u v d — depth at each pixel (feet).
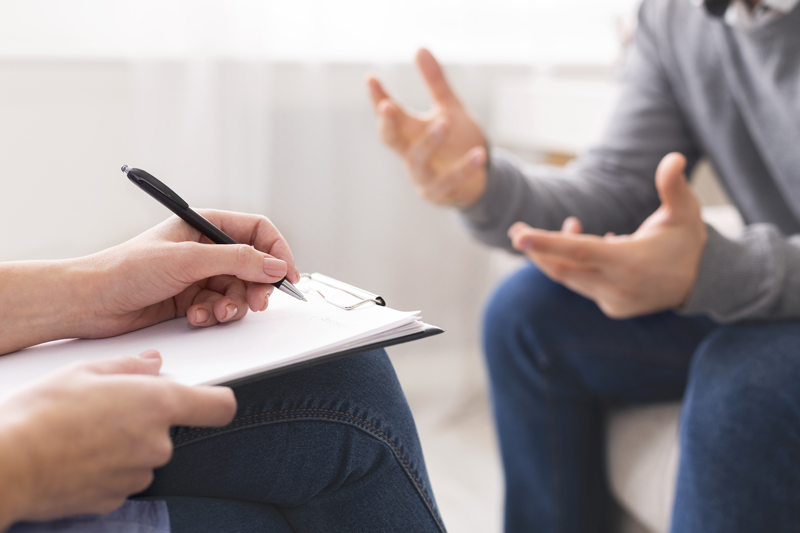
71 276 1.50
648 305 2.57
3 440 0.94
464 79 5.48
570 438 3.19
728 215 4.14
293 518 1.67
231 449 1.46
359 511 1.63
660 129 3.67
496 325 3.28
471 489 4.49
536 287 3.26
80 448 0.99
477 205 3.31
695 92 3.46
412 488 1.64
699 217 2.50
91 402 1.03
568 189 3.52
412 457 1.65
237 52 4.54
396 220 5.41
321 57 4.86
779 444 2.21
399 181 5.35
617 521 3.33
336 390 1.55
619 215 3.57
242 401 1.49
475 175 3.27
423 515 1.66
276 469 1.50
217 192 4.61
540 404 3.22
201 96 4.47
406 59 5.17
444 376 5.80
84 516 1.18
